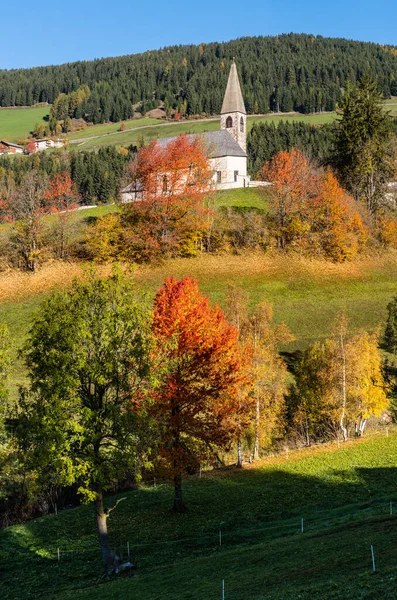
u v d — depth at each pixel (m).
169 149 107.31
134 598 25.45
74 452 32.16
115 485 50.28
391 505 35.03
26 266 98.88
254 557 29.09
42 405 30.66
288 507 41.59
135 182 118.94
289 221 110.19
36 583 31.52
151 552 34.91
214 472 52.84
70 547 36.91
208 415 42.81
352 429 66.25
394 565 21.62
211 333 43.69
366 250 110.81
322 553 26.62
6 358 41.97
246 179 138.62
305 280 97.31
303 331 82.75
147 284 92.31
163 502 45.09
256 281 95.56
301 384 64.75
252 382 51.66
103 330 32.22
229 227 109.62
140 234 101.94
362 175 126.50
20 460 31.12
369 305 91.44
